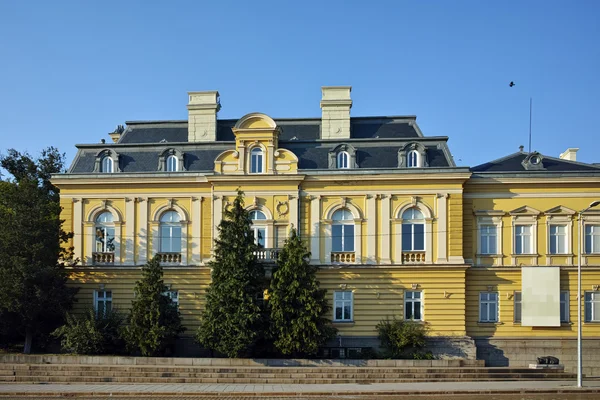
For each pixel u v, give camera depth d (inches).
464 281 1967.3
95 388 1464.1
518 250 2037.4
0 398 1354.6
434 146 2071.9
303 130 2197.3
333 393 1412.4
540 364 1852.9
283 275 1808.6
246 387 1504.7
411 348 1921.8
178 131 2226.9
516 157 2156.7
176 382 1592.0
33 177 2810.0
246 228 1838.1
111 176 2047.2
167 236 2050.9
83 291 2020.2
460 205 1989.4
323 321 1811.0
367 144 2087.8
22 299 1801.2
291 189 2005.4
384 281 1974.7
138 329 1807.3
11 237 1822.1
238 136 2026.3
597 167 2085.4
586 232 2028.8
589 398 1402.6
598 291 2005.4
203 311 1849.2
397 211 1995.6
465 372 1743.4
